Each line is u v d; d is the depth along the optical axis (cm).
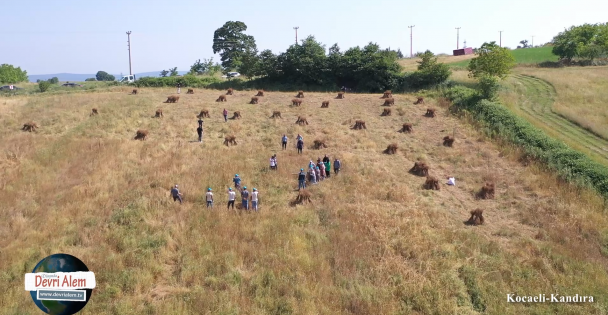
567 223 1873
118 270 1460
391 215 1916
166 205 2014
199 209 1980
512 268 1505
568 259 1573
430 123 3516
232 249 1596
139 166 2583
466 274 1447
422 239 1683
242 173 2431
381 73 4894
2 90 6750
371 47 5259
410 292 1350
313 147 2959
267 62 5431
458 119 3553
